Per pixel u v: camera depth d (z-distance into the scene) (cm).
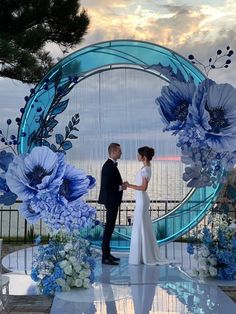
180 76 705
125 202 919
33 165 278
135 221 684
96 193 818
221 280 588
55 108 628
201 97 373
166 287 554
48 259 532
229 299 502
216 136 376
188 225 745
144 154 676
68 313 455
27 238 934
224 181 491
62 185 275
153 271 638
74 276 538
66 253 536
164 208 949
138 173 682
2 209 1020
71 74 696
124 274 620
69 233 536
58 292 525
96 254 707
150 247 685
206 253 591
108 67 733
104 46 705
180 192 816
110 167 672
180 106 386
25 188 278
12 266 677
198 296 514
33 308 474
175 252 780
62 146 421
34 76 1093
